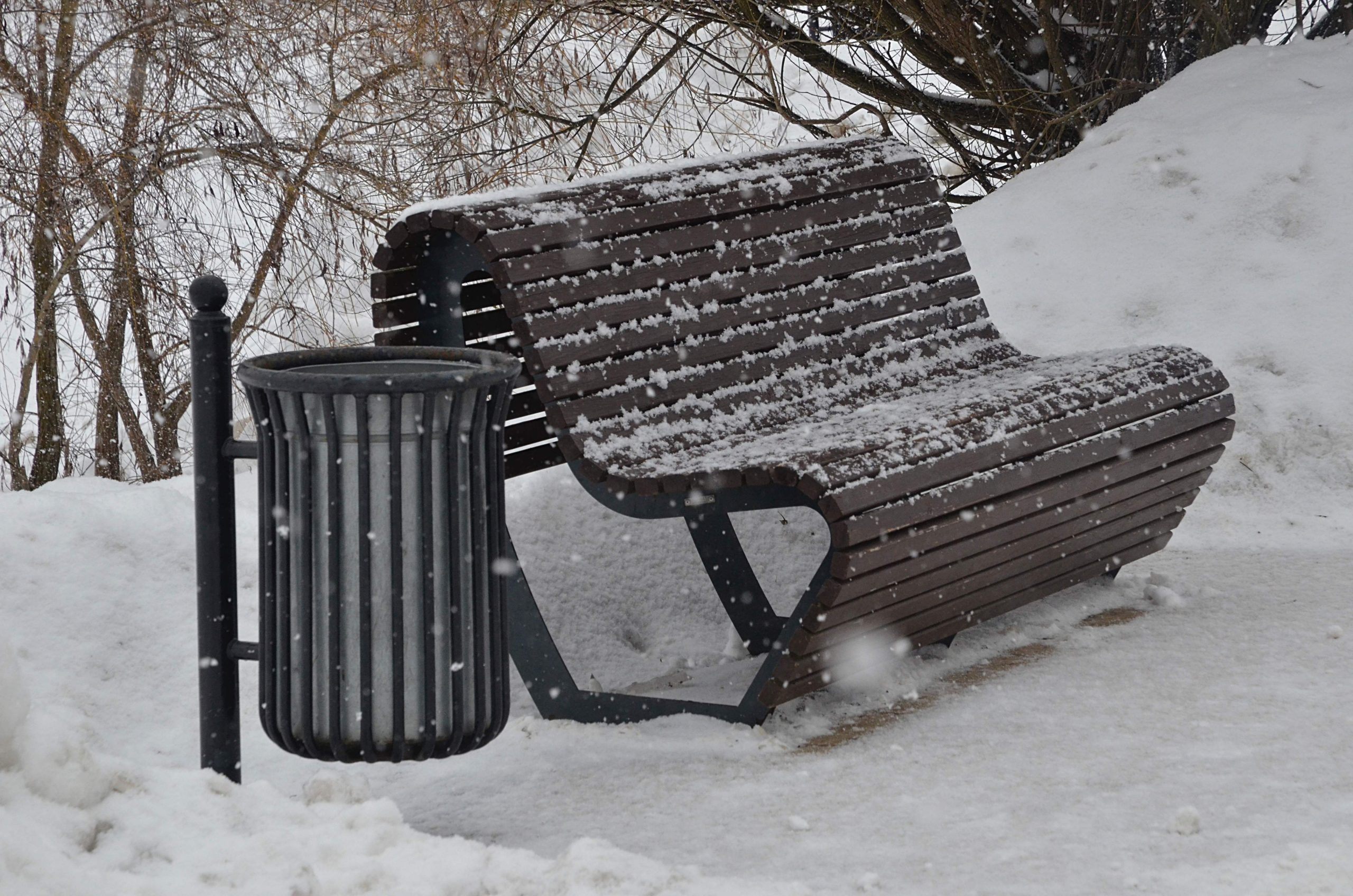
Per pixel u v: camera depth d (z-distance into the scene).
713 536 5.73
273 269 11.85
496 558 3.76
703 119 13.15
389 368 3.93
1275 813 3.50
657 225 5.23
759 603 5.78
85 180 11.29
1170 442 5.55
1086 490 5.14
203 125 11.67
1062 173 9.39
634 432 4.78
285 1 11.95
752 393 5.33
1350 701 4.41
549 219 4.83
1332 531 6.68
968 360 6.35
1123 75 11.80
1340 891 3.00
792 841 3.58
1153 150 9.12
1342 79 9.49
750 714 4.45
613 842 3.66
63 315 11.66
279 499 3.60
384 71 12.39
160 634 5.23
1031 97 12.16
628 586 6.24
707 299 5.31
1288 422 7.26
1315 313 7.79
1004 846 3.45
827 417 5.45
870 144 6.60
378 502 3.53
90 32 11.48
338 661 3.58
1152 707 4.49
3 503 5.55
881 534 4.22
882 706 4.71
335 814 3.46
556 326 4.66
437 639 3.61
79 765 3.21
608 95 12.38
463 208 4.66
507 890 3.15
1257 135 8.93
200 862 3.12
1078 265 8.54
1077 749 4.13
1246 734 4.16
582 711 4.71
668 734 4.52
